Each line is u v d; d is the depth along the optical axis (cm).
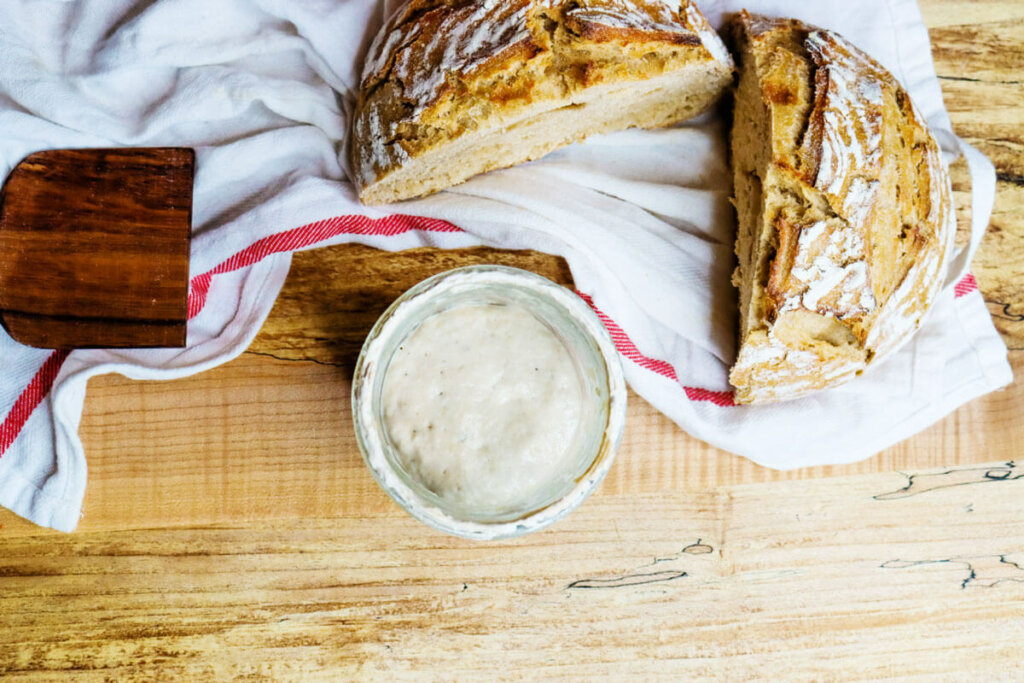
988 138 73
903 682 72
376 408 65
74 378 68
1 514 70
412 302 65
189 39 69
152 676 70
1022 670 72
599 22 66
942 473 72
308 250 70
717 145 71
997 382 71
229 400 70
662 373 70
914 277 67
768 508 72
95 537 70
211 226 70
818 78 67
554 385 65
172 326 68
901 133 67
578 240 69
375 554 71
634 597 71
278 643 70
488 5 67
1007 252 73
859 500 72
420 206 69
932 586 72
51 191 68
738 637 72
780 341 67
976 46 73
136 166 69
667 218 71
